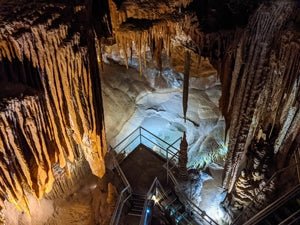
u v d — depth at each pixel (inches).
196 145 515.5
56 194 368.5
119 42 337.4
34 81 235.3
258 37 301.1
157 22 327.9
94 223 360.5
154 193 340.8
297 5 278.1
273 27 290.0
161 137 518.9
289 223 257.3
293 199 294.2
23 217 325.4
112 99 490.9
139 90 520.4
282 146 337.7
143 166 388.2
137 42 331.0
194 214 371.6
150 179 373.4
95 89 295.7
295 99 297.0
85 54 259.1
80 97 269.4
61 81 250.2
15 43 217.9
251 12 323.6
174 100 535.5
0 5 244.1
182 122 529.7
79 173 386.6
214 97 516.1
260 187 354.0
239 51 318.7
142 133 508.7
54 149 260.5
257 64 310.3
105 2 326.3
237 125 356.8
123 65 510.9
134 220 330.3
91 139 301.7
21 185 239.0
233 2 335.0
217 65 352.2
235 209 391.5
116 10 327.9
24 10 239.0
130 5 325.7
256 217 299.7
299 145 319.9
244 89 331.9
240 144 361.4
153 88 527.5
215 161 481.7
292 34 275.4
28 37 222.1
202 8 344.8
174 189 361.4
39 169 246.5
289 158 338.6
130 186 358.3
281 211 294.7
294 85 292.0
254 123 344.8
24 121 221.8
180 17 330.0
